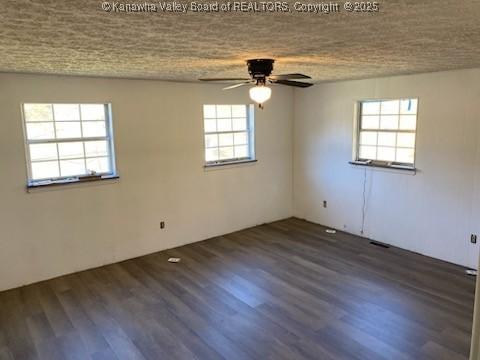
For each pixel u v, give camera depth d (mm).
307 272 4523
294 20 1946
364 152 5621
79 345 3191
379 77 5109
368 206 5574
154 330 3379
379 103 5312
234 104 5742
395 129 5160
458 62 3709
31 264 4348
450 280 4227
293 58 3264
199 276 4473
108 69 3832
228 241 5645
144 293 4074
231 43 2543
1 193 4074
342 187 5906
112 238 4875
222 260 4938
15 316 3664
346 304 3754
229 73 4281
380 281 4242
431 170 4742
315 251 5188
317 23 2020
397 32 2273
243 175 6035
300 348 3072
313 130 6215
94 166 4730
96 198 4688
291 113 6484
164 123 5082
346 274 4441
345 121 5695
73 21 1892
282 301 3844
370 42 2580
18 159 4129
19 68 3672
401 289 4043
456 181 4523
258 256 5051
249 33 2238
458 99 4371
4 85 3947
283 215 6680
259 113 6066
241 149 6082
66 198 4480
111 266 4809
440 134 4594
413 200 4992
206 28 2096
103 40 2387
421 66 4023
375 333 3254
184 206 5453
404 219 5133
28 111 4203
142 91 4844
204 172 5578
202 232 5703
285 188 6641
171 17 1845
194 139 5398
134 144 4879
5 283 4215
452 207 4602
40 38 2297
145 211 5098
